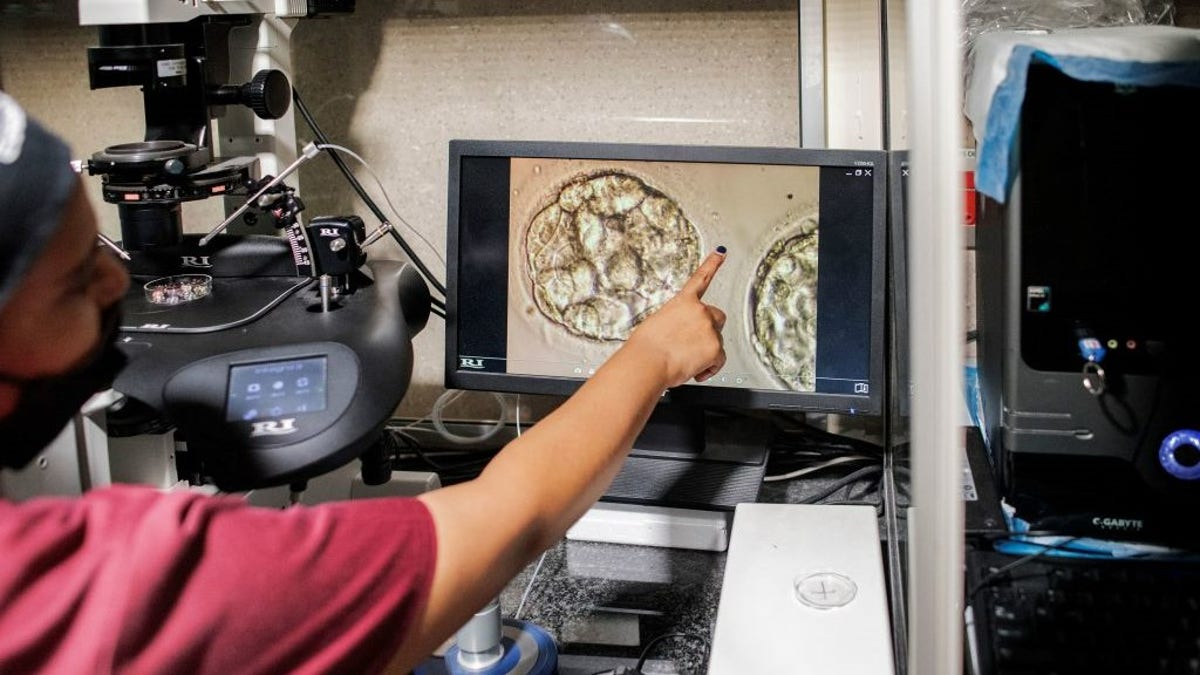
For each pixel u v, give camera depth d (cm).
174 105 123
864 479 131
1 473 95
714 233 122
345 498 130
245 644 57
